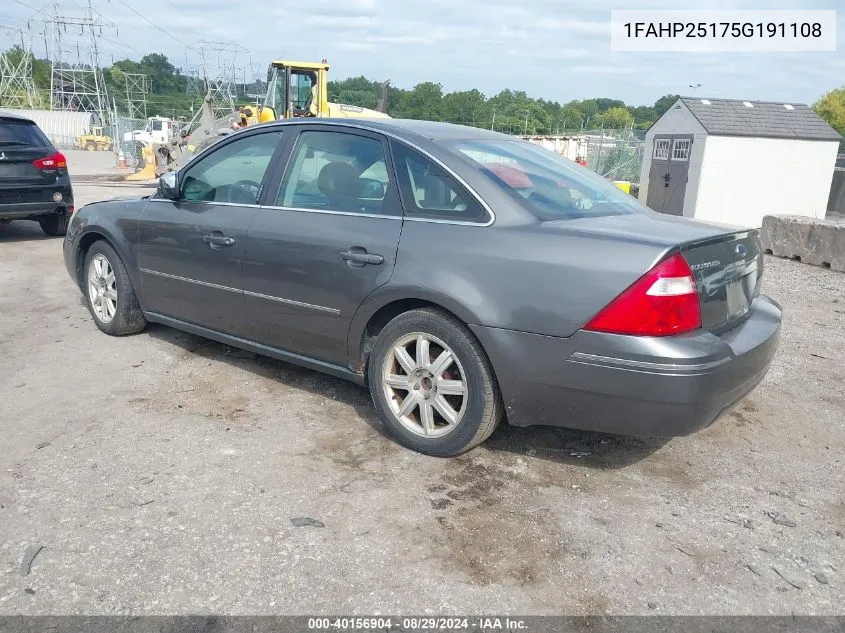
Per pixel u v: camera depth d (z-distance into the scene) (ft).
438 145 12.14
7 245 31.01
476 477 11.26
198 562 8.95
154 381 14.93
